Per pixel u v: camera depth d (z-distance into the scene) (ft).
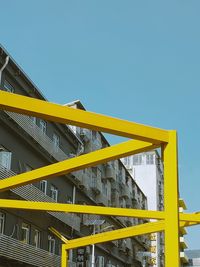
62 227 113.39
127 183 189.98
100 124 26.50
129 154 30.12
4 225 86.63
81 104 138.51
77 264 120.47
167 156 27.20
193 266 288.30
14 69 93.91
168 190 26.68
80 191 131.13
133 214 41.19
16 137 93.66
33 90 101.09
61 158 111.75
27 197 93.20
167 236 26.04
